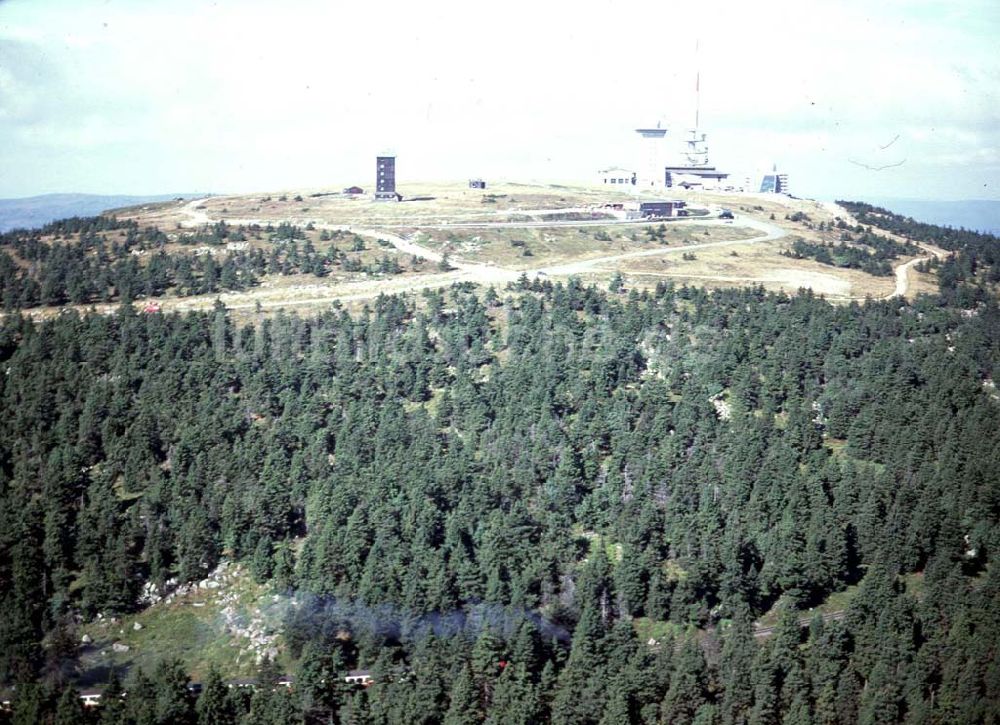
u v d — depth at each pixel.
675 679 180.50
